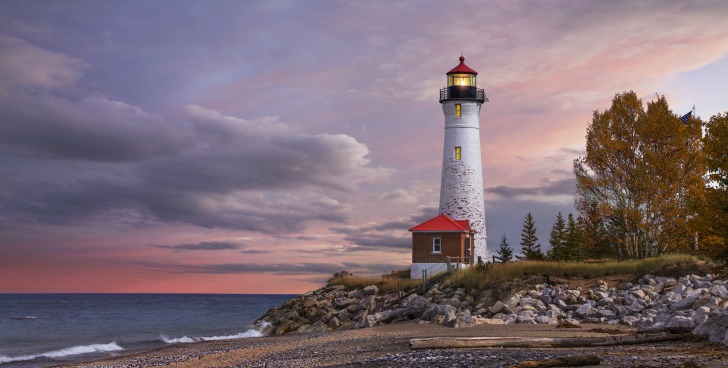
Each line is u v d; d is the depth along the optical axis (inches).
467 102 2753.4
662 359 685.3
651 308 1386.6
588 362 660.7
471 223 2701.8
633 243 2283.5
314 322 2176.4
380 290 2294.5
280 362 997.2
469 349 871.7
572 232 3014.3
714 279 1496.1
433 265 2472.9
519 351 825.5
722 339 822.5
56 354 1690.5
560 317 1424.7
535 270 1861.5
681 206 2180.1
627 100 2320.4
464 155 2741.1
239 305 6678.2
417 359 784.3
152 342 2027.6
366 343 1154.7
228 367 1039.0
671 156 2223.2
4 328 2847.0
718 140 1331.2
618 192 2305.6
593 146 2356.1
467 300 1817.2
